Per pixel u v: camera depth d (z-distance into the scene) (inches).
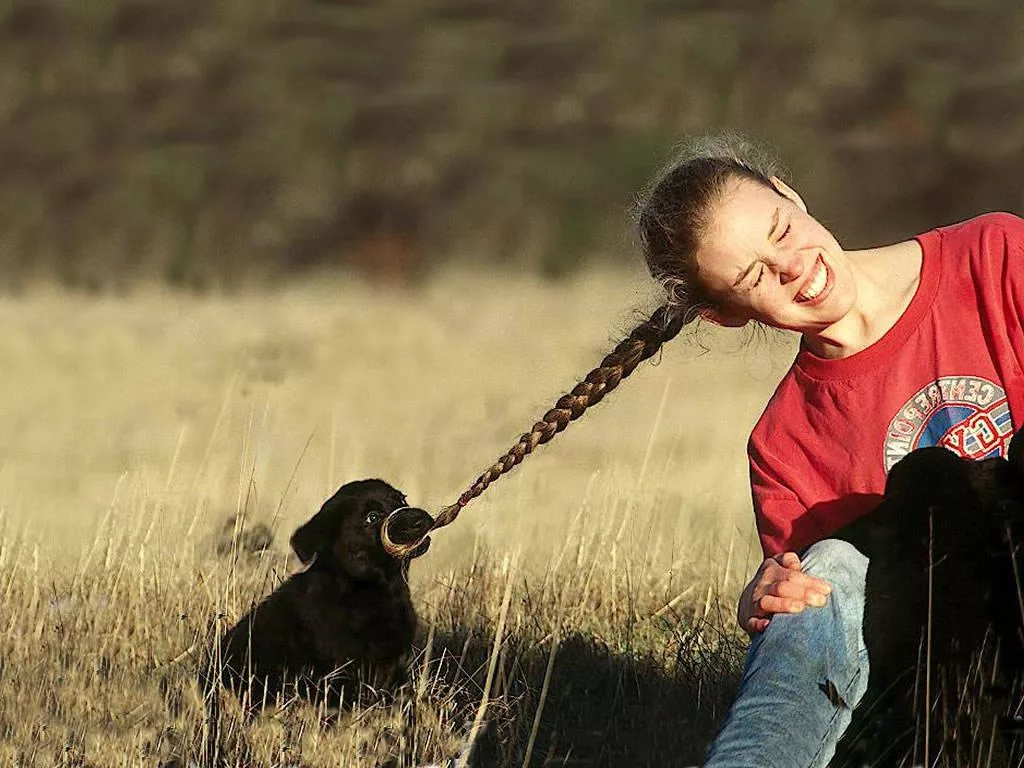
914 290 531.5
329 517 695.7
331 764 563.5
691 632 719.1
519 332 2292.1
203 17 4207.7
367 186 4074.8
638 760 598.9
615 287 2967.5
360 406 1622.8
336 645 671.1
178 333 2214.6
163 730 581.3
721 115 4109.3
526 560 850.1
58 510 1090.1
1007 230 533.3
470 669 685.9
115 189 3895.2
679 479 1169.4
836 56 4143.7
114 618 708.7
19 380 1812.3
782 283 520.1
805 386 544.4
